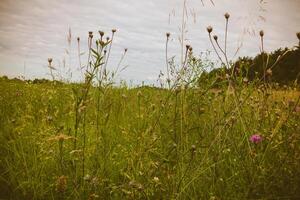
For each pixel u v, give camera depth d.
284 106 3.69
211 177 3.08
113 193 2.97
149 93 5.33
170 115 3.79
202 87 3.89
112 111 4.47
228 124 3.14
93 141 3.41
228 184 2.94
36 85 7.24
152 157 3.48
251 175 2.97
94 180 2.84
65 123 3.95
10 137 3.72
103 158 3.27
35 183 3.08
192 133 3.50
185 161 3.15
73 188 2.98
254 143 3.18
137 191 2.81
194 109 3.71
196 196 2.77
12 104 5.46
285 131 3.41
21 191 3.08
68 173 3.11
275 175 3.00
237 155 3.17
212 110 3.50
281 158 3.17
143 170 3.05
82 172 3.04
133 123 4.21
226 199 2.82
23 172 3.16
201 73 3.80
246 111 3.77
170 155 3.26
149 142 3.30
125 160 3.33
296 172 3.10
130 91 5.89
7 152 3.74
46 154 3.30
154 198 2.86
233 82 3.38
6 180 3.23
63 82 5.34
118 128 4.05
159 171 3.05
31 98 5.68
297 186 3.01
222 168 3.17
